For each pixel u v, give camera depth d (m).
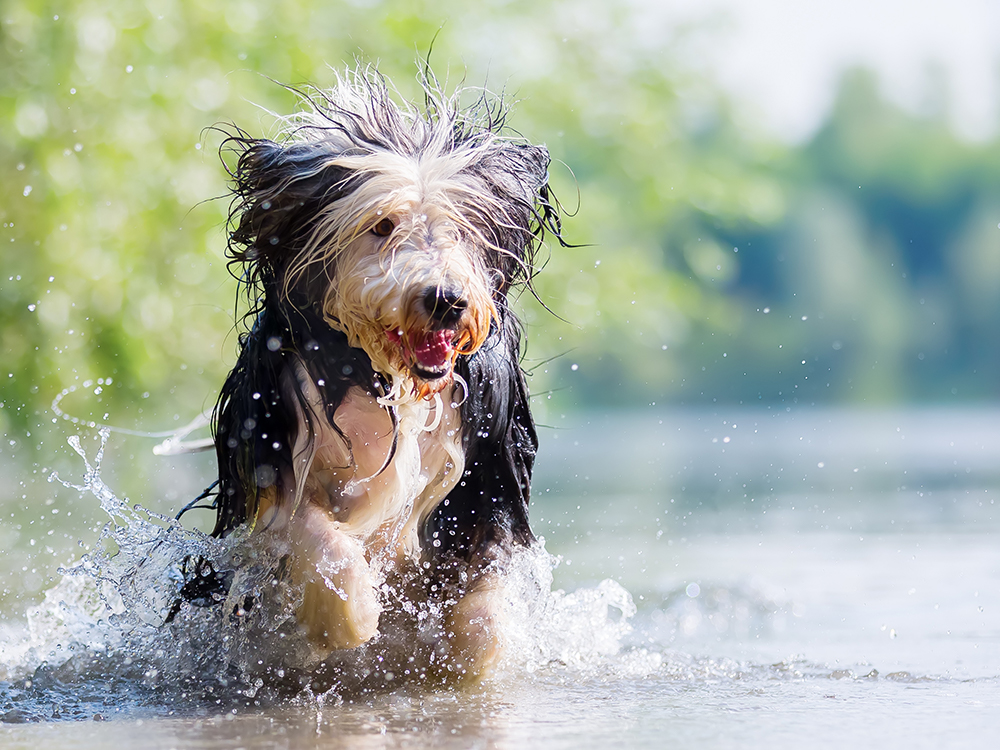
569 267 20.02
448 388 5.66
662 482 17.47
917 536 10.81
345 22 17.81
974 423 35.88
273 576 5.42
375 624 5.20
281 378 5.58
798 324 64.31
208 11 14.37
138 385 14.51
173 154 13.80
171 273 14.44
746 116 24.72
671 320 22.80
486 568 5.80
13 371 12.94
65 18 12.36
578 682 5.41
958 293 67.75
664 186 22.77
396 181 5.34
